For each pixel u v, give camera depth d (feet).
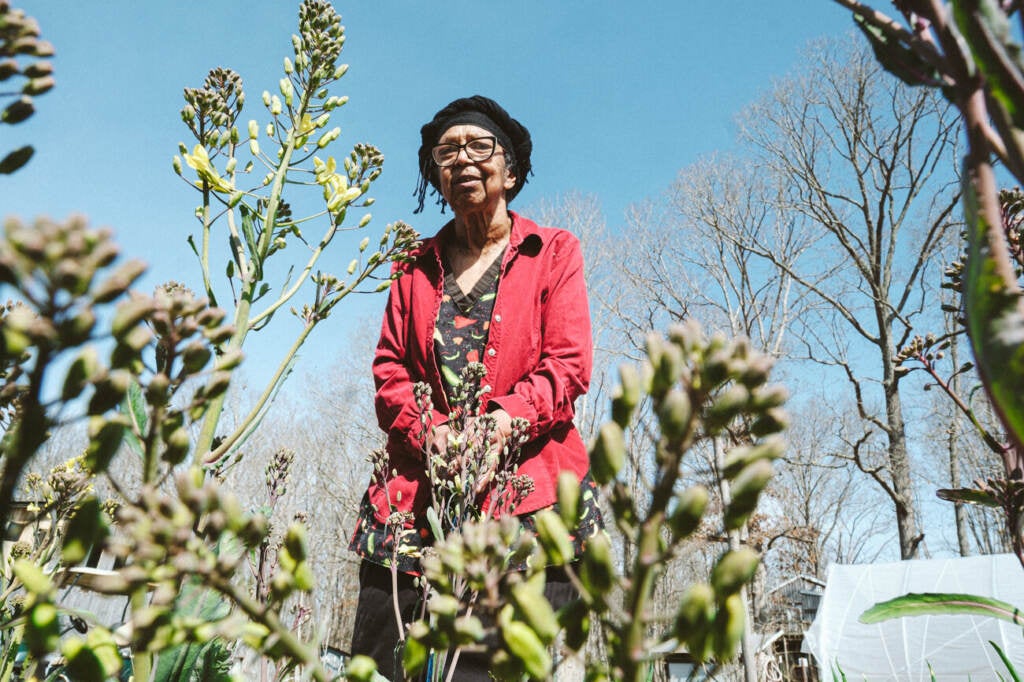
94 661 1.46
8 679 3.60
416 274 8.18
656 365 1.45
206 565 1.51
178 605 2.28
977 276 1.65
